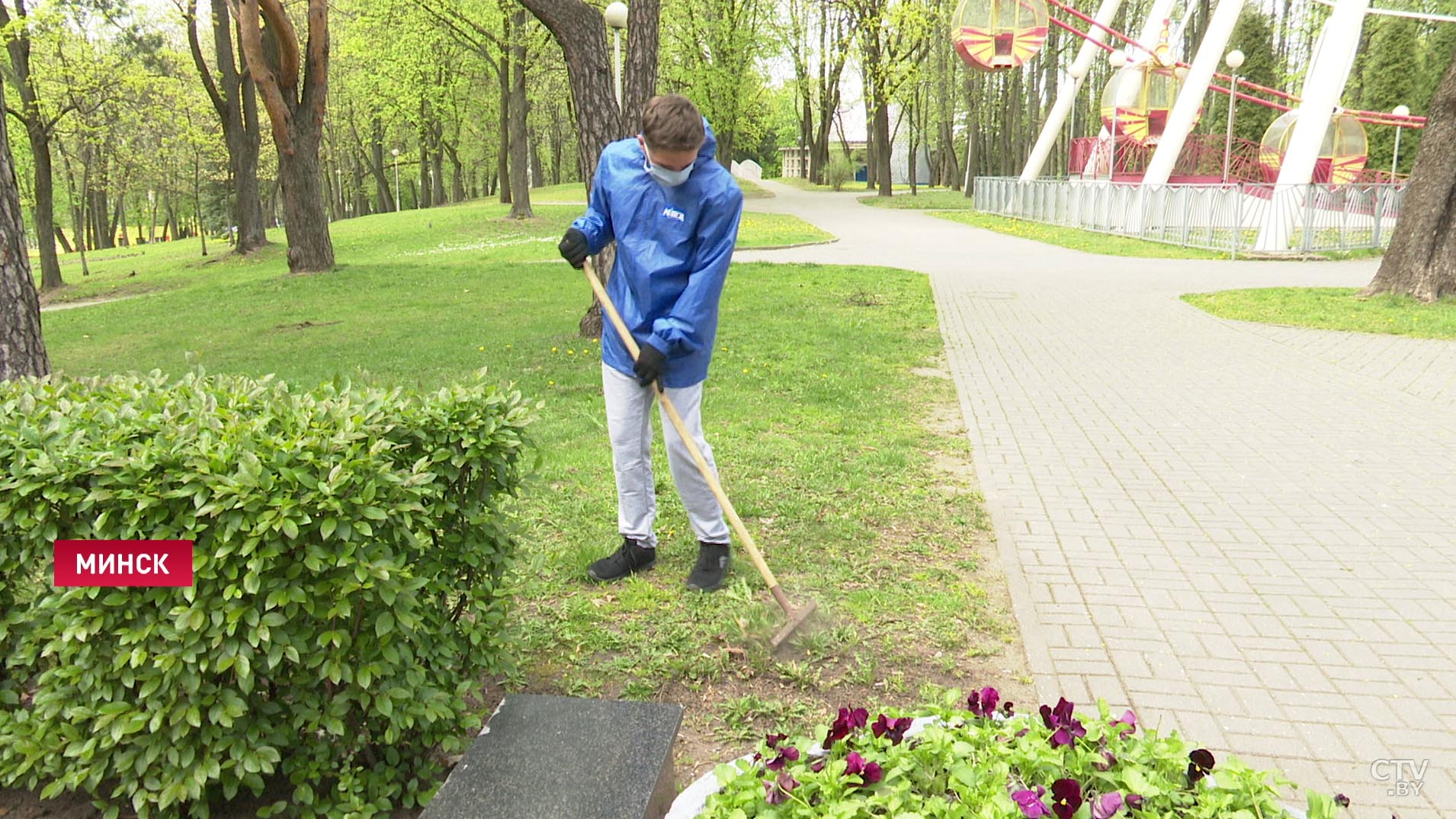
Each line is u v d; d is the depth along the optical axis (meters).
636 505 4.19
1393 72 38.34
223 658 2.36
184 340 13.66
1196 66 24.36
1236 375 8.87
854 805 1.73
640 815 2.17
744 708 3.17
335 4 37.25
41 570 2.57
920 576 4.31
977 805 1.76
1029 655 3.57
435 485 2.71
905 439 6.62
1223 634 3.75
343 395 2.85
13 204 5.29
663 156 3.45
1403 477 5.79
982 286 15.50
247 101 27.38
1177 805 1.84
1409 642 3.68
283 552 2.41
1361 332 10.91
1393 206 20.78
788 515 5.09
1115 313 12.67
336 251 27.06
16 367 5.29
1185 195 21.92
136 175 41.12
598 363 9.64
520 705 2.62
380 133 48.31
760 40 38.91
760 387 8.38
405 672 2.63
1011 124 44.50
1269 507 5.29
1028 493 5.54
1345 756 2.93
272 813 2.59
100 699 2.54
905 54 35.97
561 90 43.94
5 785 2.76
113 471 2.44
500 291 16.67
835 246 23.20
